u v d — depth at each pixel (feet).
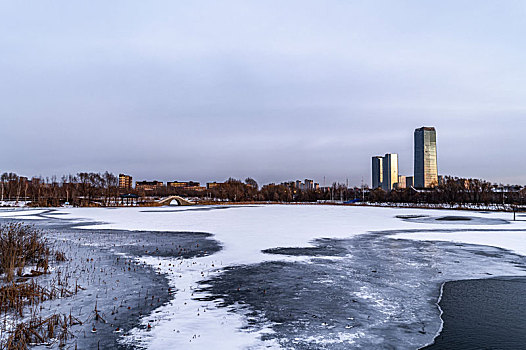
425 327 33.76
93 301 40.22
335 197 486.79
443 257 67.21
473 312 37.83
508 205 286.66
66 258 64.44
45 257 63.00
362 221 144.25
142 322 34.12
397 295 43.55
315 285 47.52
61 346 28.78
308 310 37.96
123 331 31.94
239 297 42.16
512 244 83.10
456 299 42.19
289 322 34.53
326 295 43.19
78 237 93.35
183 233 102.06
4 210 230.27
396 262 62.54
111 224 130.31
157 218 160.15
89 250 73.31
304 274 53.52
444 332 32.60
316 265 59.77
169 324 33.65
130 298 41.45
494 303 40.75
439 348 29.30
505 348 29.27
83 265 58.80
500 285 48.37
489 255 69.46
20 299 39.52
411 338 31.27
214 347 28.86
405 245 81.35
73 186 382.42
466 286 47.75
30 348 28.37
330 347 29.22
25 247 62.28
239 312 37.11
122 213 199.00
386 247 78.43
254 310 37.78
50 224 130.41
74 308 37.86
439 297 42.93
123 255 67.82
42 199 329.93
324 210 233.35
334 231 107.86
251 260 63.62
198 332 31.86
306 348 28.96
